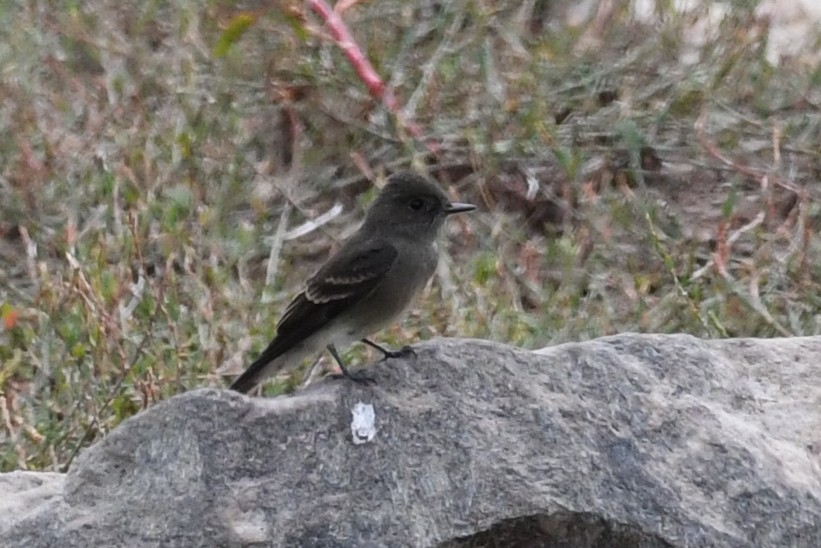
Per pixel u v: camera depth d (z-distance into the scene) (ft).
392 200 32.83
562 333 41.98
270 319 41.75
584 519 27.55
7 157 48.70
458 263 46.55
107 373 39.91
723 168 49.19
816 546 28.17
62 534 27.02
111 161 48.34
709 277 45.03
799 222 45.29
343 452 27.63
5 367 40.68
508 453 27.86
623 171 49.24
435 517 27.22
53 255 47.01
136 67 52.21
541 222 48.80
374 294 32.37
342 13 52.54
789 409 30.07
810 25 58.18
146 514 27.02
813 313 43.88
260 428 27.63
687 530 27.68
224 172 48.19
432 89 50.26
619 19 53.67
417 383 28.63
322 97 50.31
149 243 44.91
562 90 51.39
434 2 53.62
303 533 26.89
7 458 38.22
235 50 50.70
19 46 52.85
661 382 29.58
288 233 46.85
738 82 52.08
